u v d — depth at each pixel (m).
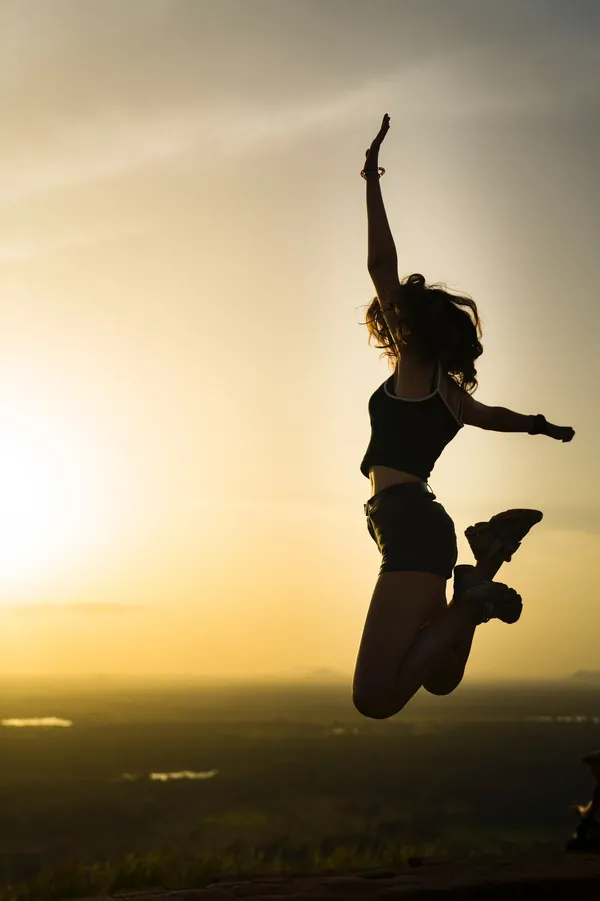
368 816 68.88
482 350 3.31
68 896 4.63
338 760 123.31
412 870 3.71
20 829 64.31
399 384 3.26
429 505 3.14
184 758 131.25
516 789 88.94
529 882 3.33
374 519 3.21
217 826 61.94
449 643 3.01
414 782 96.19
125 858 5.22
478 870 3.61
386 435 3.22
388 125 3.72
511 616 3.07
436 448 3.23
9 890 4.72
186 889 3.44
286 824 62.62
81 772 110.88
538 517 3.21
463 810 73.25
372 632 3.02
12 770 113.31
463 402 3.26
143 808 77.06
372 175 3.74
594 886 3.35
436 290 3.28
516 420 3.26
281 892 3.26
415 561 3.05
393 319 3.33
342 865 5.56
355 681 3.00
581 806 4.78
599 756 4.66
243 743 160.50
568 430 3.26
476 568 3.17
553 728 192.75
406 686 2.93
